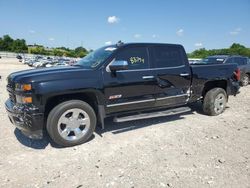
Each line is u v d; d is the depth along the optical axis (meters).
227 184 3.29
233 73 6.75
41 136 4.22
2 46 116.06
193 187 3.22
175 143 4.65
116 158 4.03
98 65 4.70
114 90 4.79
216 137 4.98
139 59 5.15
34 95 4.05
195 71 5.99
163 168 3.71
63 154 4.17
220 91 6.51
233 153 4.23
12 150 4.31
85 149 4.37
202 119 6.24
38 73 4.30
